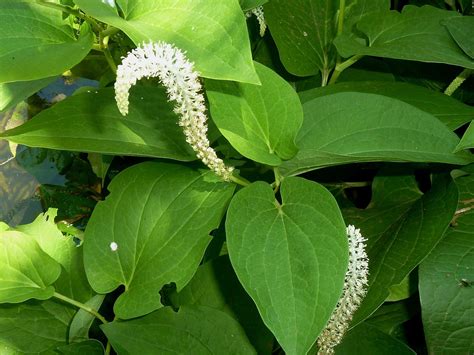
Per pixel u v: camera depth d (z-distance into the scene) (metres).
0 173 0.60
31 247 0.40
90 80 0.66
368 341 0.38
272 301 0.30
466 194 0.40
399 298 0.40
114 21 0.32
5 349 0.40
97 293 0.42
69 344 0.39
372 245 0.40
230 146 0.47
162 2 0.33
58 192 0.60
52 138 0.38
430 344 0.35
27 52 0.34
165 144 0.40
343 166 0.53
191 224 0.38
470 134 0.33
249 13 0.52
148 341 0.37
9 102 0.38
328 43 0.52
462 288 0.35
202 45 0.31
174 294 0.41
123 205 0.40
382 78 0.52
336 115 0.38
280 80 0.37
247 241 0.32
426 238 0.36
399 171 0.45
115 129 0.40
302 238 0.32
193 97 0.33
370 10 0.53
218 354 0.37
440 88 0.54
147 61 0.30
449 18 0.46
